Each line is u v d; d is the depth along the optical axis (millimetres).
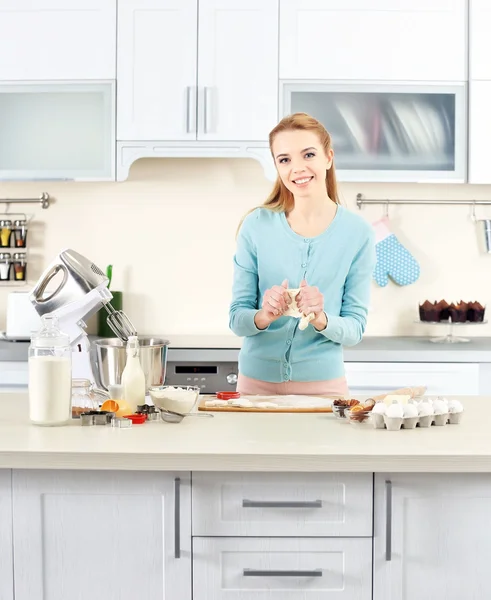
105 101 3520
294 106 3516
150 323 3943
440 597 1689
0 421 1955
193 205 3916
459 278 3922
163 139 3514
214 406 2115
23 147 3557
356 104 3523
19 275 3861
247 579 1690
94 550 1687
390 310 3922
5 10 3504
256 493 1675
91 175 3547
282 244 2457
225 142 3510
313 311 2166
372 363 3357
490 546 1684
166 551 1684
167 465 1633
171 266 3938
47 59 3514
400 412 1842
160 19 3486
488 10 3475
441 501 1678
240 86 3496
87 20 3498
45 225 3924
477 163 3516
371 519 1675
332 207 2490
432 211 3908
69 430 1847
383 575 1683
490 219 3896
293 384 2461
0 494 1683
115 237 3928
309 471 1638
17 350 3359
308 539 1682
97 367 2184
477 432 1841
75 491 1676
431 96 3525
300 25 3490
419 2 3486
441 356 3354
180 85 3498
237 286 2506
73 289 2395
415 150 3539
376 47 3500
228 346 3451
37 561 1687
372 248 2490
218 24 3480
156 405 2004
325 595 1688
